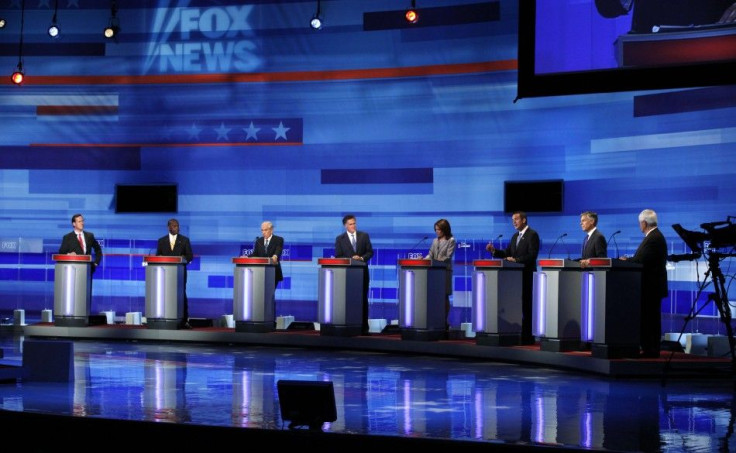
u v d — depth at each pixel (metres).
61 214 16.56
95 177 16.47
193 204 16.12
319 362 11.27
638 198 13.23
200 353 12.27
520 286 11.73
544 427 6.74
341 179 15.48
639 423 6.95
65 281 14.42
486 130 14.63
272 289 13.84
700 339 11.52
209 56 16.09
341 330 13.07
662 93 13.02
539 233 14.19
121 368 10.34
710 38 11.44
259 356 11.95
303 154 15.69
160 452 6.71
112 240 16.39
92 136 16.48
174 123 16.22
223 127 16.05
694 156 12.70
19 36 16.62
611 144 13.54
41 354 9.11
